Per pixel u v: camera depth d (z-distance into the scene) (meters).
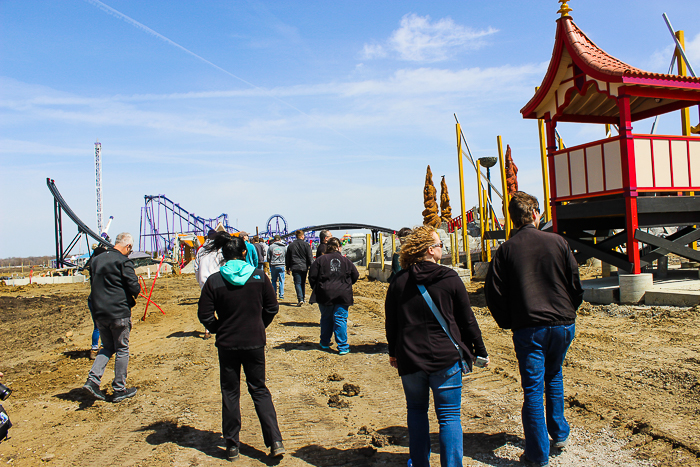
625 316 8.66
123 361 5.80
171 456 4.15
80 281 32.25
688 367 5.48
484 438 4.21
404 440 4.32
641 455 3.63
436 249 3.47
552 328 3.56
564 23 10.43
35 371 7.42
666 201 9.76
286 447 4.30
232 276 4.11
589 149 10.43
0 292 24.11
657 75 9.34
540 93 11.36
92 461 4.10
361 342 8.48
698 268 12.89
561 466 3.58
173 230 74.69
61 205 41.38
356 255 36.34
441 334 3.29
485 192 16.89
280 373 6.71
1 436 3.65
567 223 11.45
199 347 8.66
